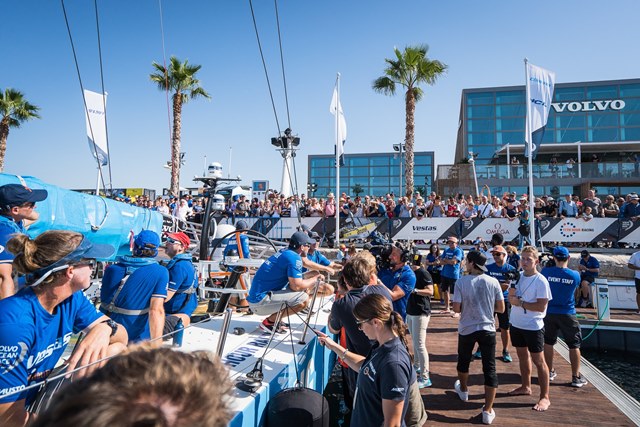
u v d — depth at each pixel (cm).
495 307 465
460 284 458
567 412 453
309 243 439
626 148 3044
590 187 2272
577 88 3269
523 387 500
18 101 2369
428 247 1506
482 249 1248
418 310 531
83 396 65
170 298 397
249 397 288
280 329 479
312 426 296
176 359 81
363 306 254
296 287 399
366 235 1511
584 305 1141
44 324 177
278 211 1608
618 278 1268
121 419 60
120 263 321
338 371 673
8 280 252
